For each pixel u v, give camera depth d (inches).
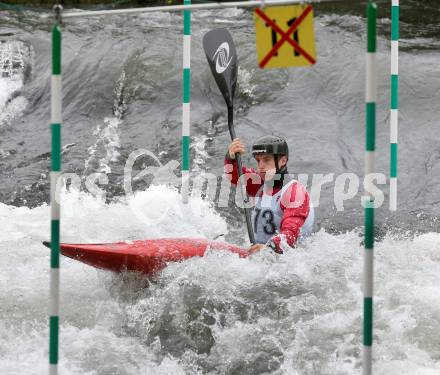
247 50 1312.7
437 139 1094.4
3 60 1398.9
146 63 1323.8
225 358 583.5
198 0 1604.3
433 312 582.9
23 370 563.5
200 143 1119.0
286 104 1210.6
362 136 1121.4
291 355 569.6
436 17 1464.1
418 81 1212.5
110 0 1742.1
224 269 650.2
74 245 636.7
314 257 668.7
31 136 1208.8
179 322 615.2
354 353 559.5
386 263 676.1
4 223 866.1
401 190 989.2
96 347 597.9
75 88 1305.4
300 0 466.9
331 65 1273.4
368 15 432.5
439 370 540.1
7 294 665.0
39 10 1674.5
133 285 664.4
